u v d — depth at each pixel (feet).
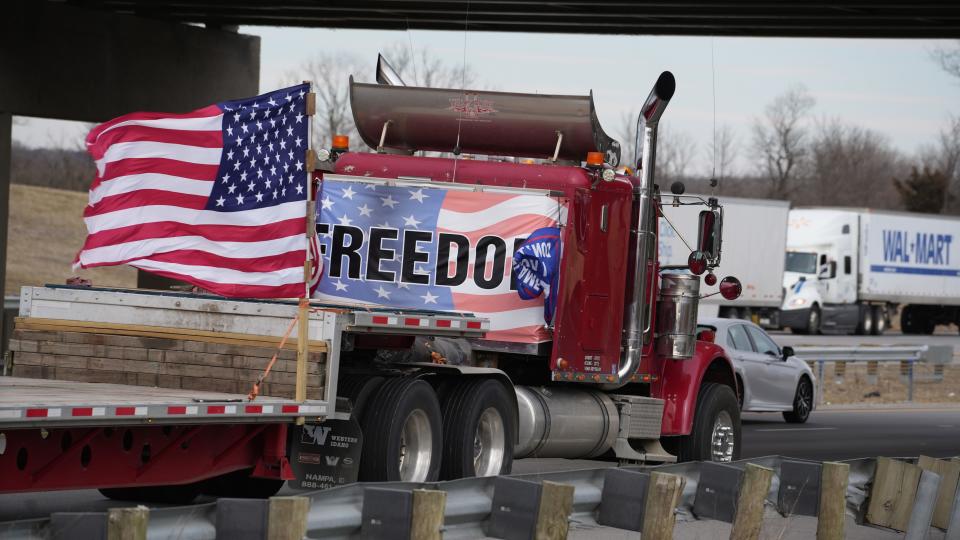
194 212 44.68
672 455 61.36
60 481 37.73
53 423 34.30
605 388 60.03
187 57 132.87
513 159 58.75
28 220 282.36
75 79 122.93
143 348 45.47
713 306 208.54
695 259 60.85
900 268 252.42
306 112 44.42
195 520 28.32
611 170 56.39
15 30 117.91
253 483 51.19
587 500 36.47
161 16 131.44
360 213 56.65
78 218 296.71
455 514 33.12
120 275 257.55
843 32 118.11
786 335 236.22
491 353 56.24
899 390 153.69
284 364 43.62
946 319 274.98
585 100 56.54
